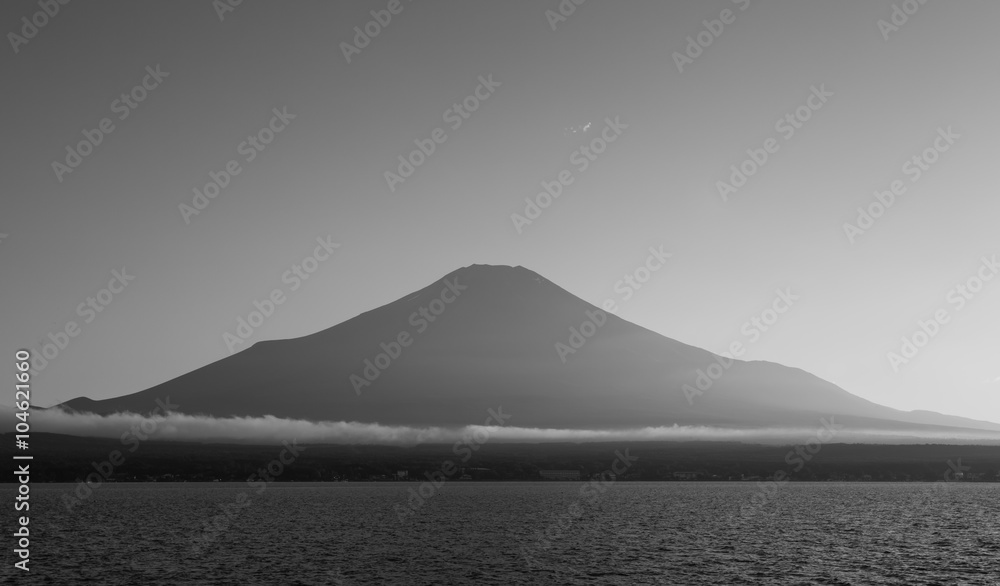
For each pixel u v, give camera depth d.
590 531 143.62
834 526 152.25
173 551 117.50
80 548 121.12
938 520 163.88
